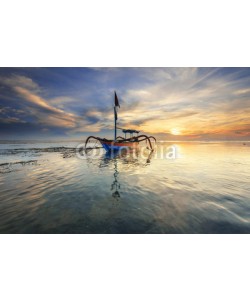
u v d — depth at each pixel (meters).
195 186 8.54
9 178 10.08
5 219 5.14
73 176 10.69
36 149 33.47
